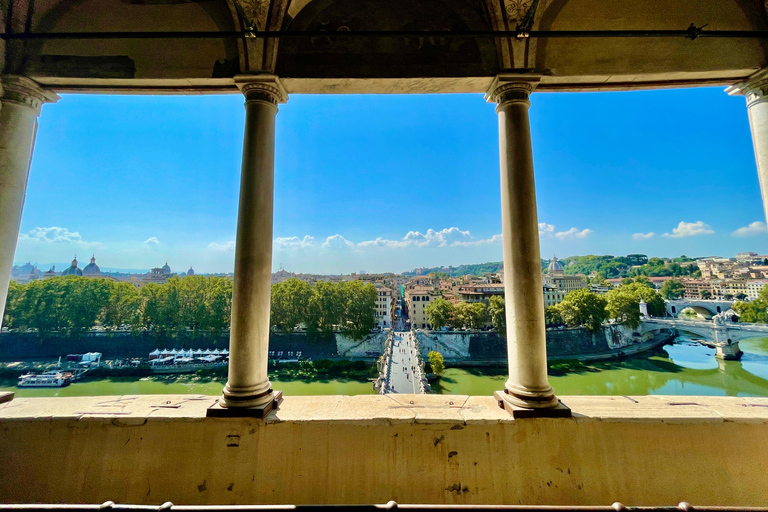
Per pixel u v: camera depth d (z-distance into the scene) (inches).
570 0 168.9
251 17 164.2
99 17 170.2
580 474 126.4
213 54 165.3
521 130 156.4
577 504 124.1
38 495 125.4
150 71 165.5
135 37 148.5
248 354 140.0
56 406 139.4
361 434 129.7
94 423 130.9
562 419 130.4
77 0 170.6
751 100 168.6
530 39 163.2
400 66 165.8
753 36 151.9
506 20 166.9
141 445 129.3
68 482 126.3
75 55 166.6
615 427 129.6
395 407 142.6
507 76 159.9
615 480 125.4
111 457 128.3
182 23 169.2
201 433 130.1
